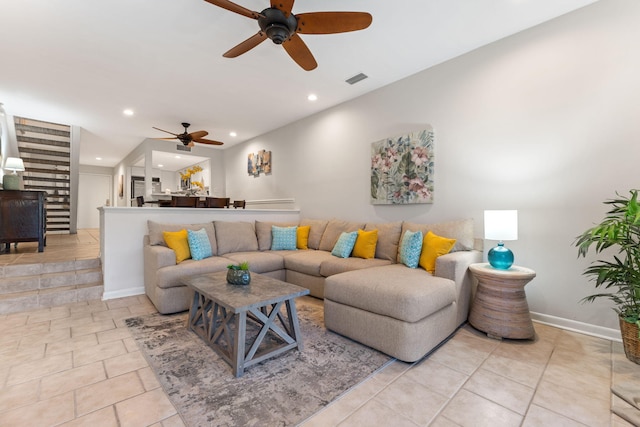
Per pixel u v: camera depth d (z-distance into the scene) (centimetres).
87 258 372
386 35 269
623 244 183
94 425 135
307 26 203
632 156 214
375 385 167
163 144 680
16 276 322
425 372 181
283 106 452
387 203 371
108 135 623
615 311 201
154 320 261
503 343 219
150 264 308
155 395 157
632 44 213
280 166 563
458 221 285
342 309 229
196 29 257
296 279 351
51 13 233
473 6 230
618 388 159
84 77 348
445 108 318
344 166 436
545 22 251
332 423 137
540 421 138
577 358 195
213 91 393
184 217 380
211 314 217
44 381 169
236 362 175
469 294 258
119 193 950
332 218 453
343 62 318
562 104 244
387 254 320
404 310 189
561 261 246
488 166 286
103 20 243
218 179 763
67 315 272
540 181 256
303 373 180
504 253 235
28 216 406
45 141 550
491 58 283
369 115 398
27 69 328
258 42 216
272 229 416
